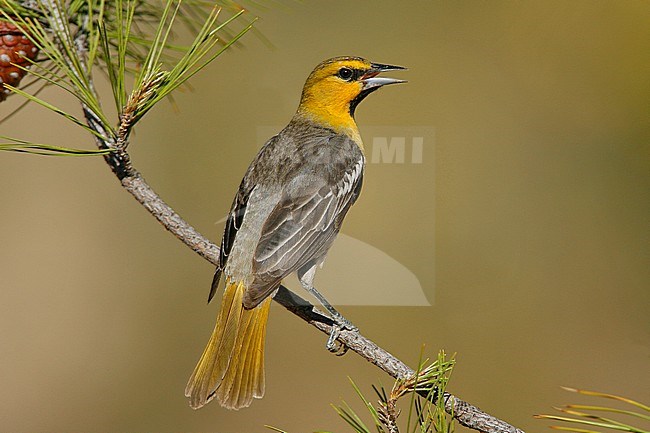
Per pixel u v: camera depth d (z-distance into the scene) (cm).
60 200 1472
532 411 1273
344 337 634
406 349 1311
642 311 1318
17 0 596
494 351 1320
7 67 605
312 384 1341
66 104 1452
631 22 1437
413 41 1480
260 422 1328
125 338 1416
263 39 753
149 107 545
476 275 1371
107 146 566
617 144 1416
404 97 1450
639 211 1388
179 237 645
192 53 541
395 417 448
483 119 1446
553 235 1380
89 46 604
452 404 457
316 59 1425
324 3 1443
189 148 1388
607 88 1434
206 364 612
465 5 1492
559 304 1336
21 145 512
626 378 1273
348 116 810
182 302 1432
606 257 1379
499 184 1421
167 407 1372
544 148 1432
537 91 1460
